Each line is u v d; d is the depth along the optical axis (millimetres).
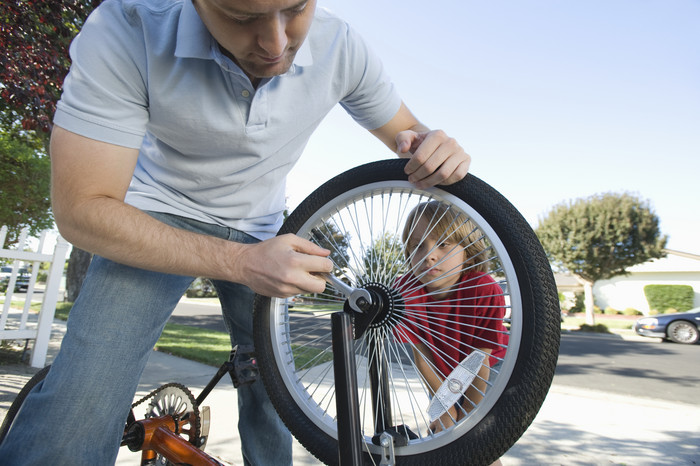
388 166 1020
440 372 1031
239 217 1311
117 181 902
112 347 1003
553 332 786
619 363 6230
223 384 3164
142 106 971
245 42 747
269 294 839
